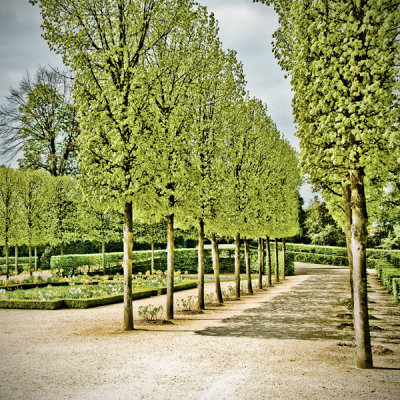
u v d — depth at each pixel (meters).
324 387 4.87
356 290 5.94
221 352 7.10
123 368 6.10
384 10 5.35
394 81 5.59
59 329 9.99
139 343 8.02
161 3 10.44
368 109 5.80
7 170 25.28
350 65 6.04
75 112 35.81
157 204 10.32
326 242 50.69
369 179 10.26
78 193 29.27
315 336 8.55
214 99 14.23
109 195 9.39
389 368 5.73
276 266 26.19
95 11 9.75
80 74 9.82
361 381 5.08
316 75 6.48
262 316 11.83
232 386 5.07
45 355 7.07
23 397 4.82
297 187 27.36
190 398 4.68
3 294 16.42
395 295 13.71
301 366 5.98
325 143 6.87
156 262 34.78
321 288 20.55
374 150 5.75
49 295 15.14
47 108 35.25
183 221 13.62
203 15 12.96
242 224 16.48
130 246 9.99
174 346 7.68
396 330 9.01
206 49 13.10
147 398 4.71
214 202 13.72
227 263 35.88
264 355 6.81
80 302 14.45
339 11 6.16
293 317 11.48
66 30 9.76
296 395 4.61
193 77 12.52
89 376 5.69
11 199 24.88
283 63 8.74
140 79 9.52
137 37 10.50
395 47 5.27
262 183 19.52
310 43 6.91
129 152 9.51
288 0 8.45
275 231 22.48
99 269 30.31
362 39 5.94
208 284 24.58
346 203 8.84
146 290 17.98
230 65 15.36
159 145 9.90
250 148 18.05
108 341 8.30
